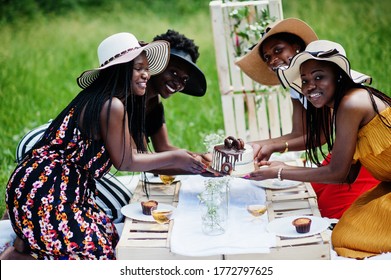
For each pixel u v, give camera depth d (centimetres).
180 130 719
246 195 460
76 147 421
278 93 596
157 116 504
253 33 585
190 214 432
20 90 842
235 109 602
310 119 462
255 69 521
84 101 418
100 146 419
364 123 420
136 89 429
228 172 430
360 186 478
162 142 512
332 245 430
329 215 479
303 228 396
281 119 601
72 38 1026
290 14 1016
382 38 910
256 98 598
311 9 1023
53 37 1027
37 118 764
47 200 412
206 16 1095
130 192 499
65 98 824
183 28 1053
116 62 411
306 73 424
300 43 494
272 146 488
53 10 1112
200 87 504
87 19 1091
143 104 458
